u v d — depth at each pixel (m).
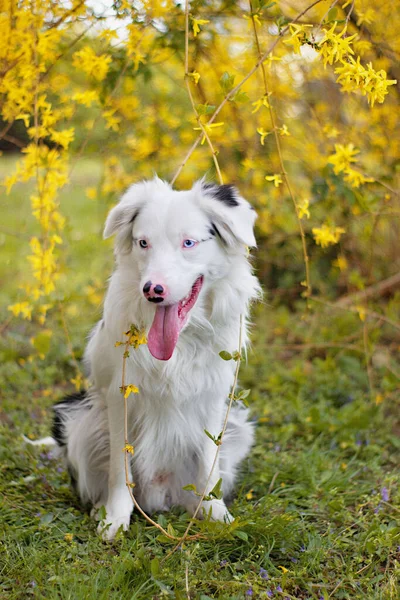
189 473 4.04
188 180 5.99
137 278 3.53
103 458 4.03
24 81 4.28
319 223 6.38
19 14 4.05
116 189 5.88
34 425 5.01
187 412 3.81
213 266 3.49
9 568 3.19
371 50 5.14
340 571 3.28
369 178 4.66
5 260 8.68
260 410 5.37
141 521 3.79
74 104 4.88
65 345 6.11
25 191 11.09
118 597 2.98
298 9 5.16
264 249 6.95
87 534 3.54
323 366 5.96
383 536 3.48
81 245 8.80
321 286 6.80
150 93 5.83
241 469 4.44
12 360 6.04
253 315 7.01
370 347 5.40
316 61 5.36
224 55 5.34
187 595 2.95
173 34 4.82
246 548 3.44
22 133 6.74
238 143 5.89
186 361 3.66
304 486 4.20
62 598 2.93
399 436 5.00
